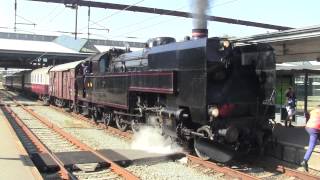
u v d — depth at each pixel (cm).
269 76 1256
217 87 1220
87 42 6109
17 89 6800
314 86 2930
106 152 1348
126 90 1725
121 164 1226
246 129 1245
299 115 2052
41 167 1128
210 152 1241
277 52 1783
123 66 1906
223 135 1191
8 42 5841
